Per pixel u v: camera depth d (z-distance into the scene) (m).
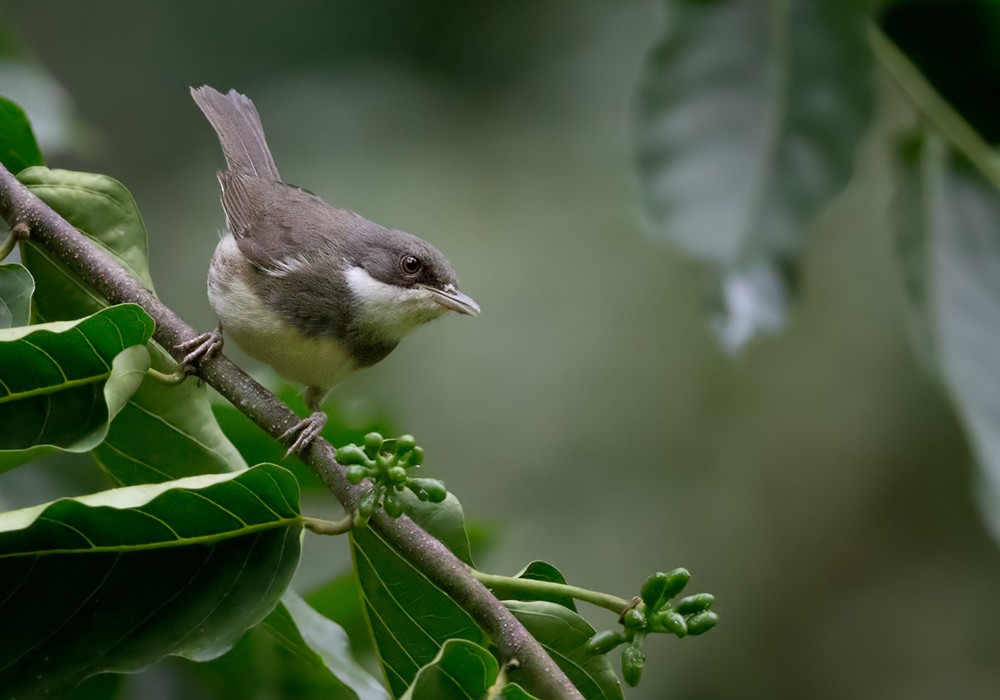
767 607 17.81
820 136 8.52
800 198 8.47
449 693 4.91
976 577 18.36
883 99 15.31
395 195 18.16
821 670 17.88
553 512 16.78
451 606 5.52
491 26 19.97
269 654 7.34
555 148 18.67
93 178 6.43
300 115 19.20
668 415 17.61
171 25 20.19
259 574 5.37
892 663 18.11
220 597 5.32
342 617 7.66
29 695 5.04
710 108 8.59
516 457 16.88
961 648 18.02
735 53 8.62
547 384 17.14
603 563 16.70
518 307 17.56
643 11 19.12
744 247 8.40
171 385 6.06
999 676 17.92
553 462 16.92
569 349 17.34
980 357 8.12
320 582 8.20
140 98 19.97
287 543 5.43
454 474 16.64
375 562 5.54
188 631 5.23
